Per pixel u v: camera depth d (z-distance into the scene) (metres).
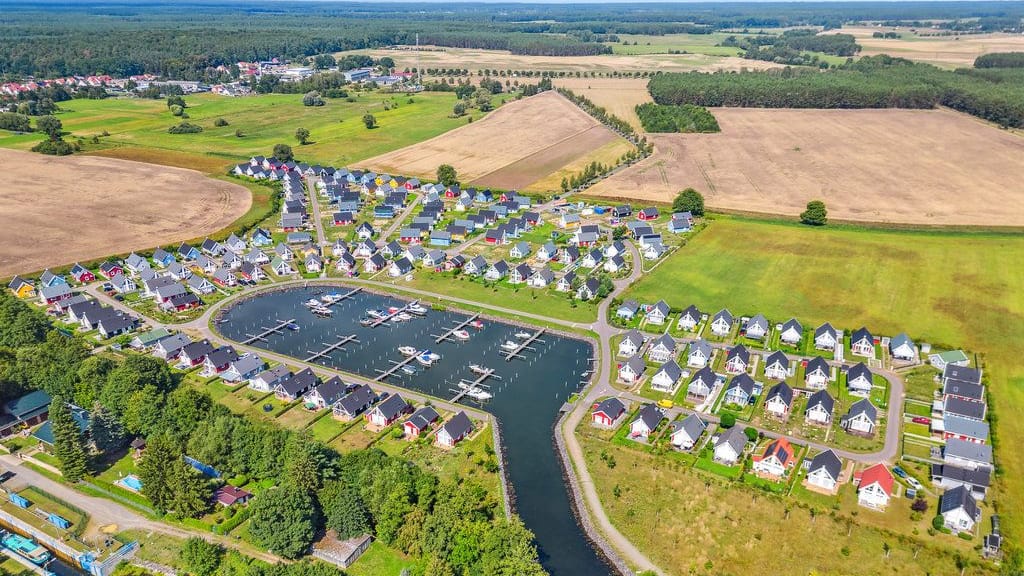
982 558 88.25
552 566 89.50
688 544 92.56
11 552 92.19
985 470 101.81
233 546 91.44
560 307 165.25
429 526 87.94
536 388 132.75
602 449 112.19
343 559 88.00
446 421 116.38
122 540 93.19
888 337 146.12
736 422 118.50
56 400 112.75
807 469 105.75
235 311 165.50
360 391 124.62
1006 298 160.38
